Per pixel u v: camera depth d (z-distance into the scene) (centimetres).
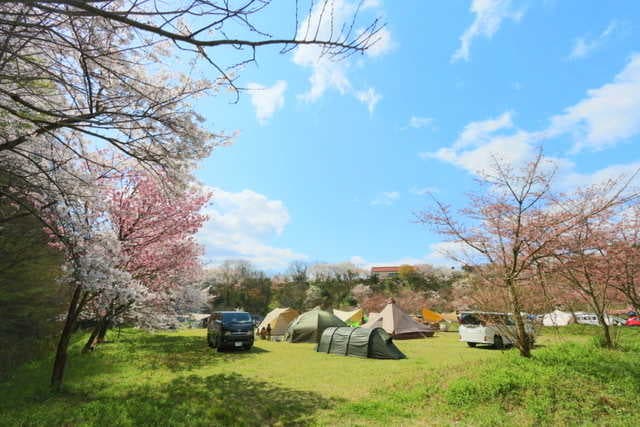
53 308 1330
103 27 399
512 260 866
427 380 787
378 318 2206
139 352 1392
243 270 7406
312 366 1119
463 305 1089
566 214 792
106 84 477
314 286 7281
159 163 544
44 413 607
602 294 1029
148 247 1290
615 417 529
